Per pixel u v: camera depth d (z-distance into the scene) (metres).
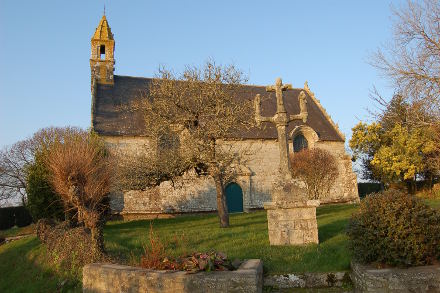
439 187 26.11
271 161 27.77
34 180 17.30
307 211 9.58
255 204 26.72
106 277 7.07
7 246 17.64
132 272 6.70
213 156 16.23
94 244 9.52
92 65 29.03
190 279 6.18
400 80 13.20
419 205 6.98
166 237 12.09
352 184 28.81
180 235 12.47
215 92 16.19
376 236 6.80
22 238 18.67
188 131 16.77
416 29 13.06
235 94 18.23
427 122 13.20
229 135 17.69
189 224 17.61
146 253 8.32
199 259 6.65
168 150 17.02
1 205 35.12
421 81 12.87
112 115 25.69
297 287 7.32
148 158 17.12
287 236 9.60
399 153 26.92
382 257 6.64
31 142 33.00
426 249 6.50
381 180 29.64
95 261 9.20
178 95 16.47
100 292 7.16
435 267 6.27
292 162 24.08
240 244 10.15
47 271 10.77
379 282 6.18
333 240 9.53
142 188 17.41
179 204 25.28
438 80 12.49
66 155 13.27
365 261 6.92
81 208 11.48
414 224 6.64
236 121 16.44
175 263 6.97
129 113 25.98
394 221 6.72
